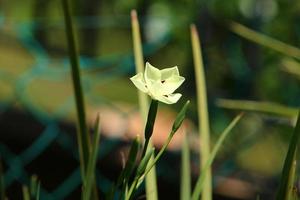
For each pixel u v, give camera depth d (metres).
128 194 0.56
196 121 2.40
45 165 2.62
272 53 2.24
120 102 2.96
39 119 2.32
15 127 2.65
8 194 2.16
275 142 2.13
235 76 2.29
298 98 2.27
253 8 2.54
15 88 2.27
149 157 0.55
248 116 2.13
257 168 2.34
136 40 0.82
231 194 2.24
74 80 0.74
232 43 2.41
